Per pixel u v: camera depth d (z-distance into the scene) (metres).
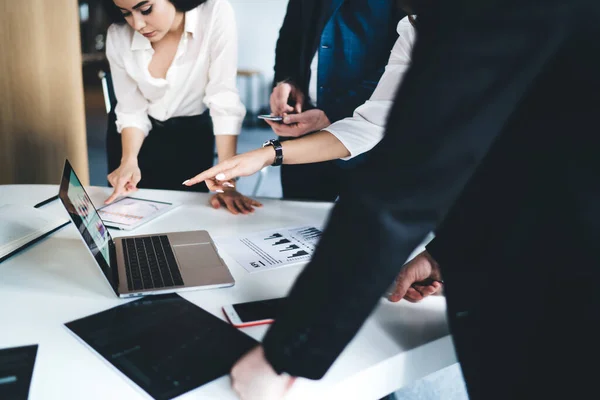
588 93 0.57
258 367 0.66
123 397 0.72
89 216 1.17
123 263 1.15
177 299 1.00
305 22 1.89
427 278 1.07
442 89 0.53
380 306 1.02
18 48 2.51
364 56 1.84
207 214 1.55
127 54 2.00
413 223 0.56
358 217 0.57
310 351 0.62
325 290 0.60
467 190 0.74
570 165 0.61
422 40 0.56
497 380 0.73
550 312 0.66
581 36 0.53
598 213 0.60
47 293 1.02
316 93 1.94
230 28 2.00
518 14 0.50
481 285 0.73
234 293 1.05
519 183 0.67
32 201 1.62
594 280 0.62
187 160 2.25
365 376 0.81
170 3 1.88
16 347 0.82
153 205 1.60
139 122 2.07
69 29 2.71
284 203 1.68
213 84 2.04
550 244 0.65
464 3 0.52
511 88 0.53
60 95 2.75
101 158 5.08
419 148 0.54
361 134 1.44
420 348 0.88
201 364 0.79
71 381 0.75
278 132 1.81
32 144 2.68
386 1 1.77
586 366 0.64
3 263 1.16
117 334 0.87
